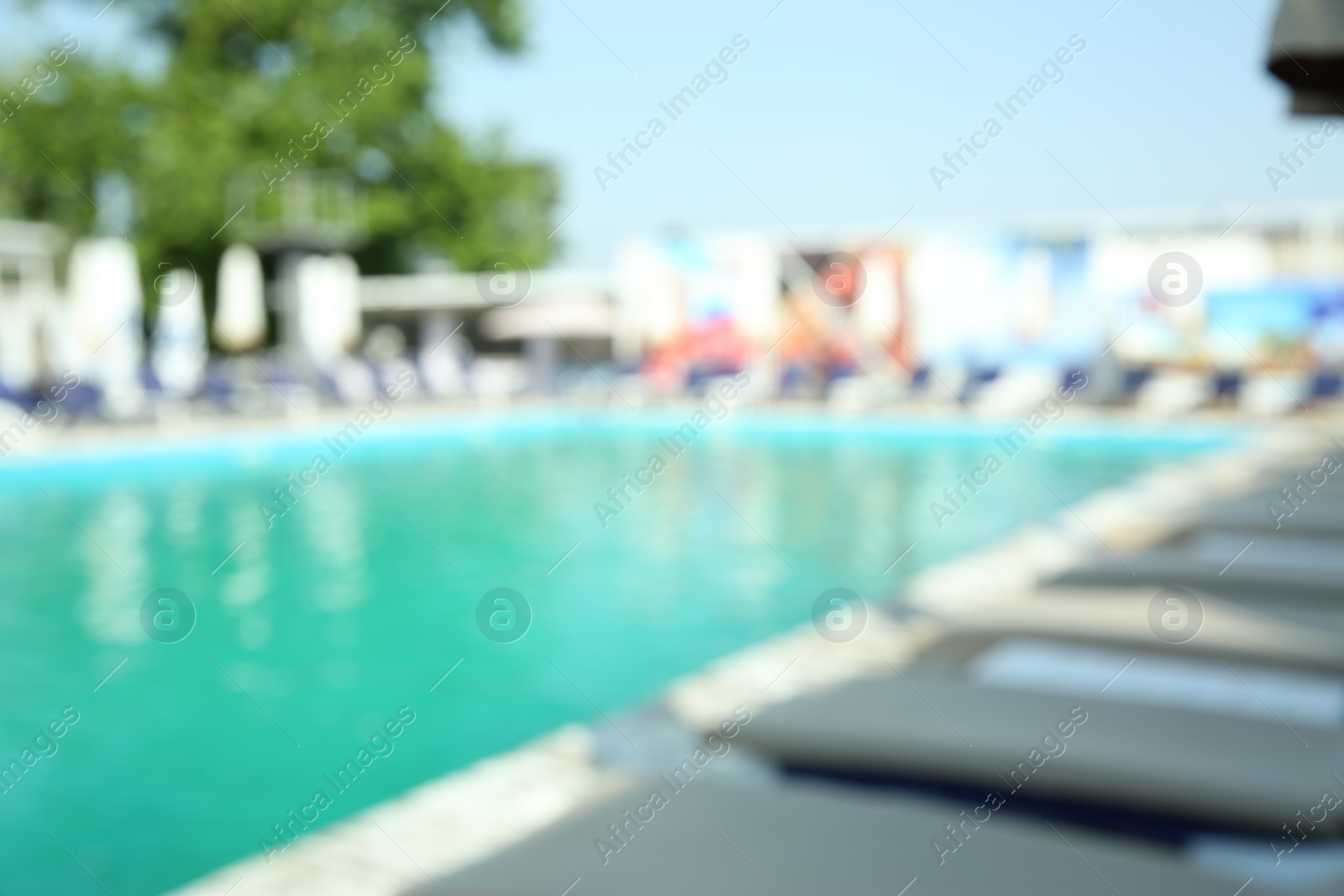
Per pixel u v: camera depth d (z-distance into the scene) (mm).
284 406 16219
